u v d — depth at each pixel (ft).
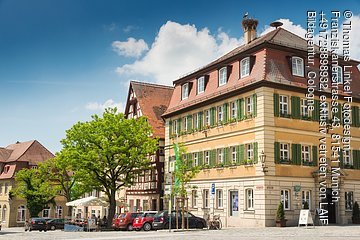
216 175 145.28
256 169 126.31
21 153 280.51
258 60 132.87
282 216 119.85
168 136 178.40
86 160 158.40
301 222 112.78
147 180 203.10
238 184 134.00
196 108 160.97
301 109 132.87
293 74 133.49
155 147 168.66
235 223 133.59
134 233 108.58
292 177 127.13
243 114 135.33
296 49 135.23
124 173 169.48
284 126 128.16
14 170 270.87
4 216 267.80
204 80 158.71
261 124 125.90
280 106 129.59
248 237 81.25
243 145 133.59
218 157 146.41
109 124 162.61
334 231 93.97
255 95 129.29
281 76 130.21
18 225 262.26
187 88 170.09
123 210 224.12
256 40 157.89
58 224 191.62
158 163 196.75
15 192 238.07
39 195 235.61
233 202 137.28
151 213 134.10
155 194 195.52
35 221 183.73
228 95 141.79
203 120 156.56
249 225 127.54
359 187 139.54
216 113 148.97
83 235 104.88
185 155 163.12
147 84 228.84
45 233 129.80
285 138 127.85
